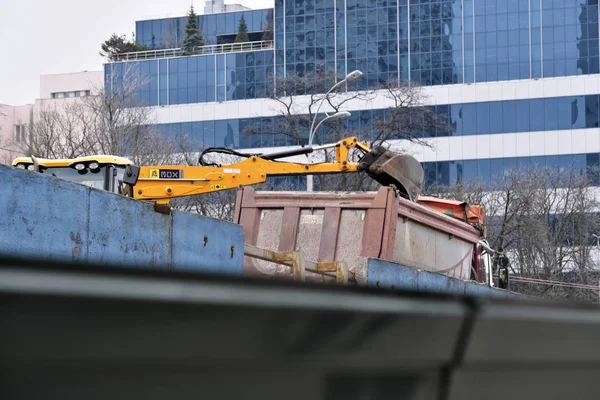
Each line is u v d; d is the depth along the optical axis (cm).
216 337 223
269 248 2133
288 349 243
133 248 1459
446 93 11769
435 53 11875
